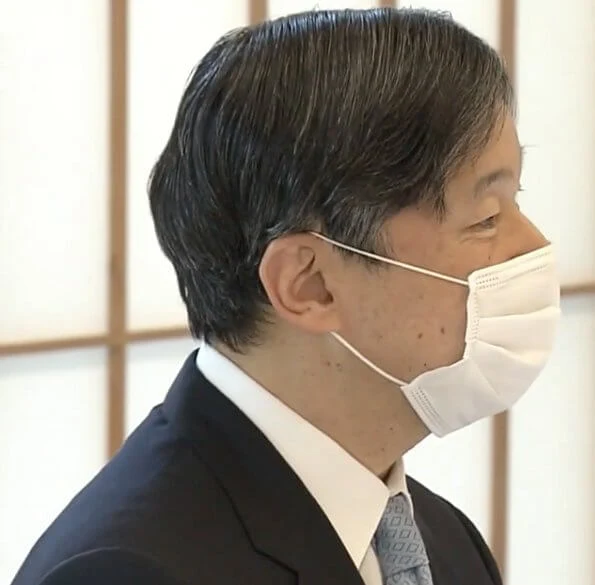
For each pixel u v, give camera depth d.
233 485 3.49
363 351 3.58
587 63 8.94
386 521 3.74
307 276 3.54
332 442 3.62
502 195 3.65
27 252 6.39
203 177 3.59
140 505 3.38
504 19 8.46
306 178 3.42
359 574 3.49
